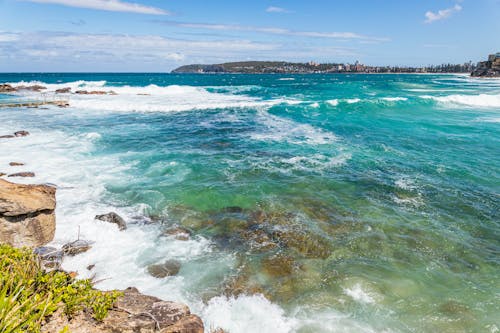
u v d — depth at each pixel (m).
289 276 7.62
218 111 30.80
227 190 12.40
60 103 33.81
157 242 8.91
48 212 8.38
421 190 12.51
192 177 13.70
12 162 14.64
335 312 6.51
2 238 7.46
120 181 13.18
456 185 12.98
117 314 5.12
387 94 46.09
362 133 21.64
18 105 32.19
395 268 7.95
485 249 8.81
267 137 20.70
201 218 10.36
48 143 18.50
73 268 7.59
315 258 8.34
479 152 17.20
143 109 31.75
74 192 11.98
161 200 11.54
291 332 5.96
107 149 17.77
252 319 6.29
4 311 3.83
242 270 7.81
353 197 11.88
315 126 24.00
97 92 45.84
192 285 7.24
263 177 13.75
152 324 5.05
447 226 9.92
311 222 10.09
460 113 29.19
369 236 9.32
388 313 6.49
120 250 8.45
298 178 13.64
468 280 7.53
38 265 5.45
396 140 19.73
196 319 5.48
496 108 31.84
